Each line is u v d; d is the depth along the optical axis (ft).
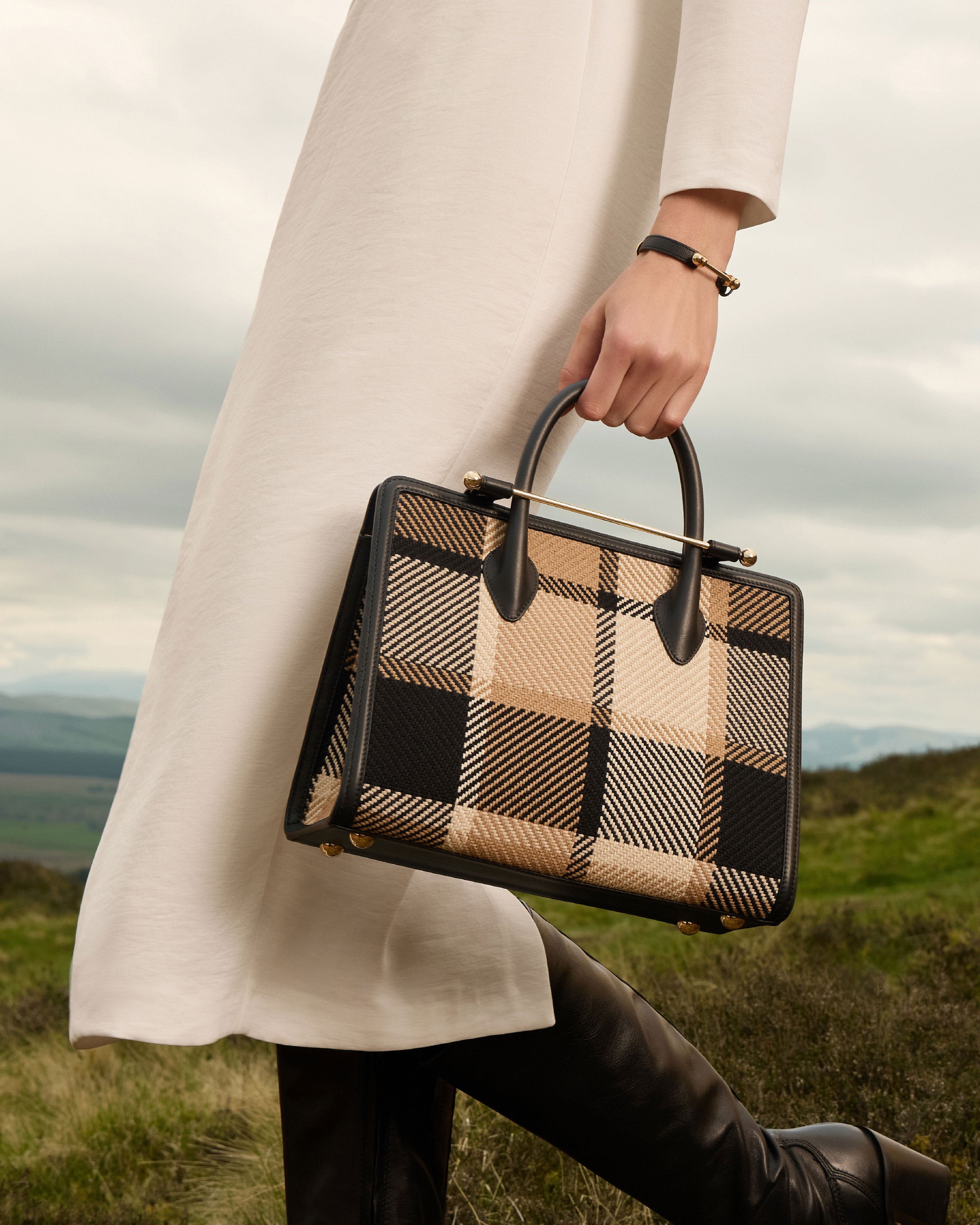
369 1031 3.58
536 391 3.62
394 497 3.02
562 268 3.60
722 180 3.21
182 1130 12.26
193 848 3.33
